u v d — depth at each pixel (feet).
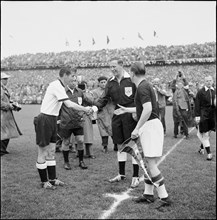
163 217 12.03
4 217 12.27
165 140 31.76
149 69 123.34
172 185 16.15
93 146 29.55
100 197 14.52
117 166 20.94
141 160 13.78
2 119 24.47
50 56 154.51
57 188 16.06
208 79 22.21
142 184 16.60
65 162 20.33
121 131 16.93
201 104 22.36
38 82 137.49
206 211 12.53
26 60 154.20
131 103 16.69
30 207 13.29
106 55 140.77
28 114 66.33
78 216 12.25
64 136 19.98
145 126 13.17
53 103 15.97
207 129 21.95
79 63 140.15
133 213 12.51
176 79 34.58
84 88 25.63
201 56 118.93
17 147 28.58
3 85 25.02
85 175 18.56
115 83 17.06
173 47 132.98
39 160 16.19
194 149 26.71
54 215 12.39
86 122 23.63
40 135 15.72
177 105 32.53
